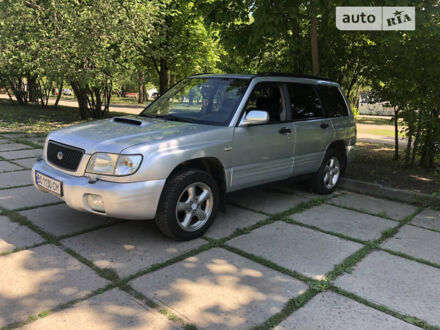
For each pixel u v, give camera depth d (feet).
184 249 12.37
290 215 16.12
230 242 13.08
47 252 11.73
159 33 45.57
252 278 10.73
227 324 8.64
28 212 14.99
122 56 41.32
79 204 11.60
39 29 37.99
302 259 12.01
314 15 19.48
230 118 14.15
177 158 12.10
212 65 54.65
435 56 21.12
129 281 10.26
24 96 79.36
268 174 15.75
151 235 13.35
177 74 57.00
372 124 67.97
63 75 39.24
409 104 24.62
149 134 12.51
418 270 11.60
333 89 20.07
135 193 11.29
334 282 10.68
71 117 54.24
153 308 9.12
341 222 15.53
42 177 12.77
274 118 16.01
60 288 9.79
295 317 9.00
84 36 37.60
